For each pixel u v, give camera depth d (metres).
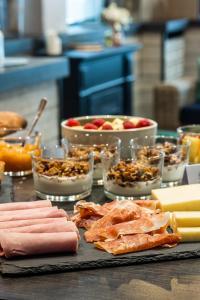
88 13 6.53
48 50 5.34
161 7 7.68
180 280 1.29
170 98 6.27
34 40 5.39
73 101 5.23
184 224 1.47
